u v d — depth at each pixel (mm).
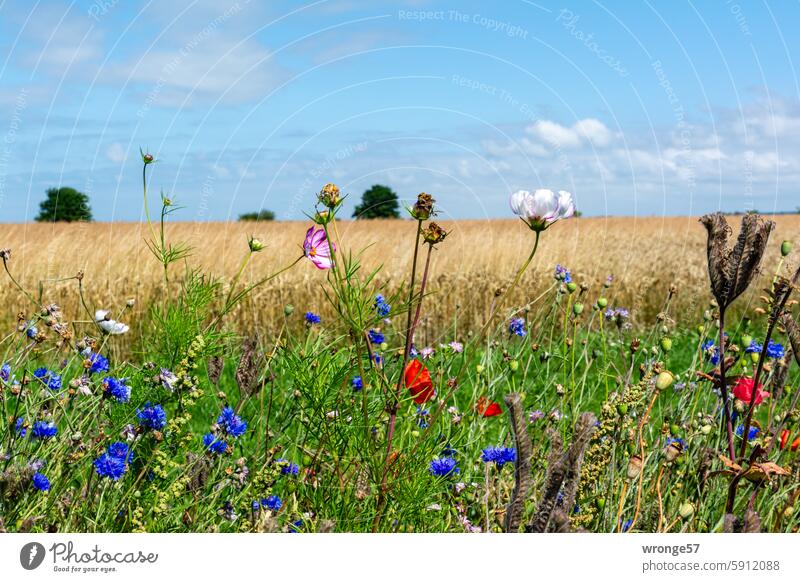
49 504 2064
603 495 2312
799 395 2545
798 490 2242
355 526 2172
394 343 3877
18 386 2299
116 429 2270
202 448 2467
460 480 2637
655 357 2994
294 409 2588
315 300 7441
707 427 2445
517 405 1624
